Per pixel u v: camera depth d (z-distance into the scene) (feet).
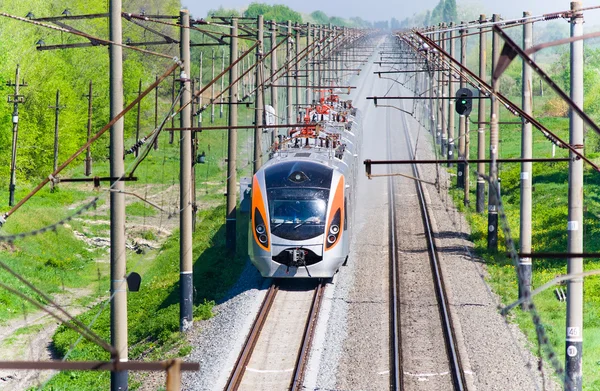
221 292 142.92
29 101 302.25
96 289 193.57
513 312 126.93
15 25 293.84
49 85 305.53
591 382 103.55
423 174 258.78
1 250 202.69
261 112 203.31
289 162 139.74
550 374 100.78
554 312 130.11
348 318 121.08
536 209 210.79
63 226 239.50
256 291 135.13
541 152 308.40
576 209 91.40
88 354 136.98
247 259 164.76
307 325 118.42
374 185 236.02
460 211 209.97
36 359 141.08
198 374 103.50
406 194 225.15
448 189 241.76
